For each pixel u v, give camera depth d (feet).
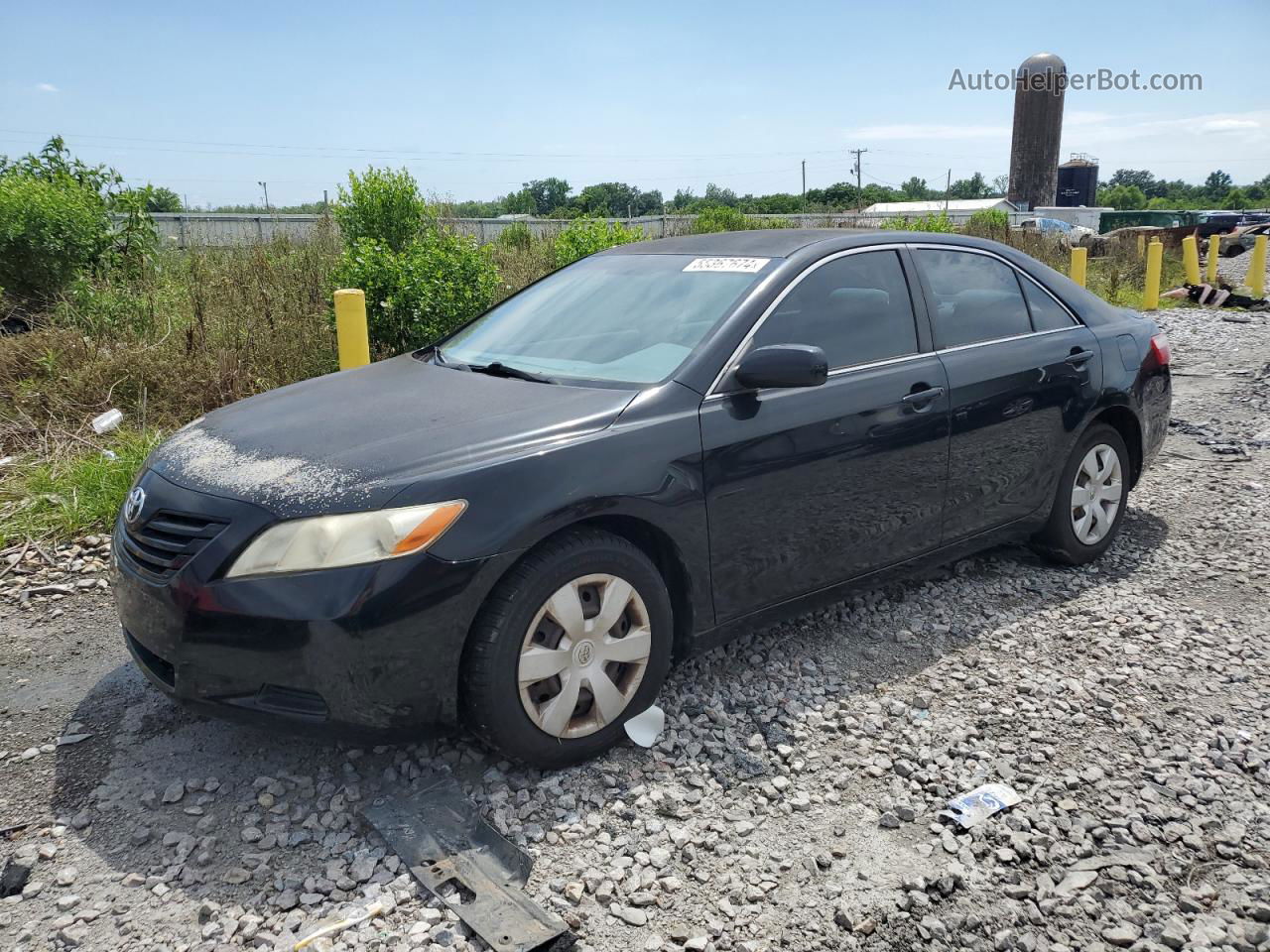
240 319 26.99
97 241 30.86
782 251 12.55
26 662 12.54
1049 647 12.75
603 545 9.68
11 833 9.02
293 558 8.68
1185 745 10.39
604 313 12.51
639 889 8.26
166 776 9.89
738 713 11.08
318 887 8.22
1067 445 14.62
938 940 7.68
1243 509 18.30
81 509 17.10
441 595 8.76
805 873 8.45
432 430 9.84
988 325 13.97
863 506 12.08
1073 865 8.53
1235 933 7.68
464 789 9.57
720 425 10.63
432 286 27.07
